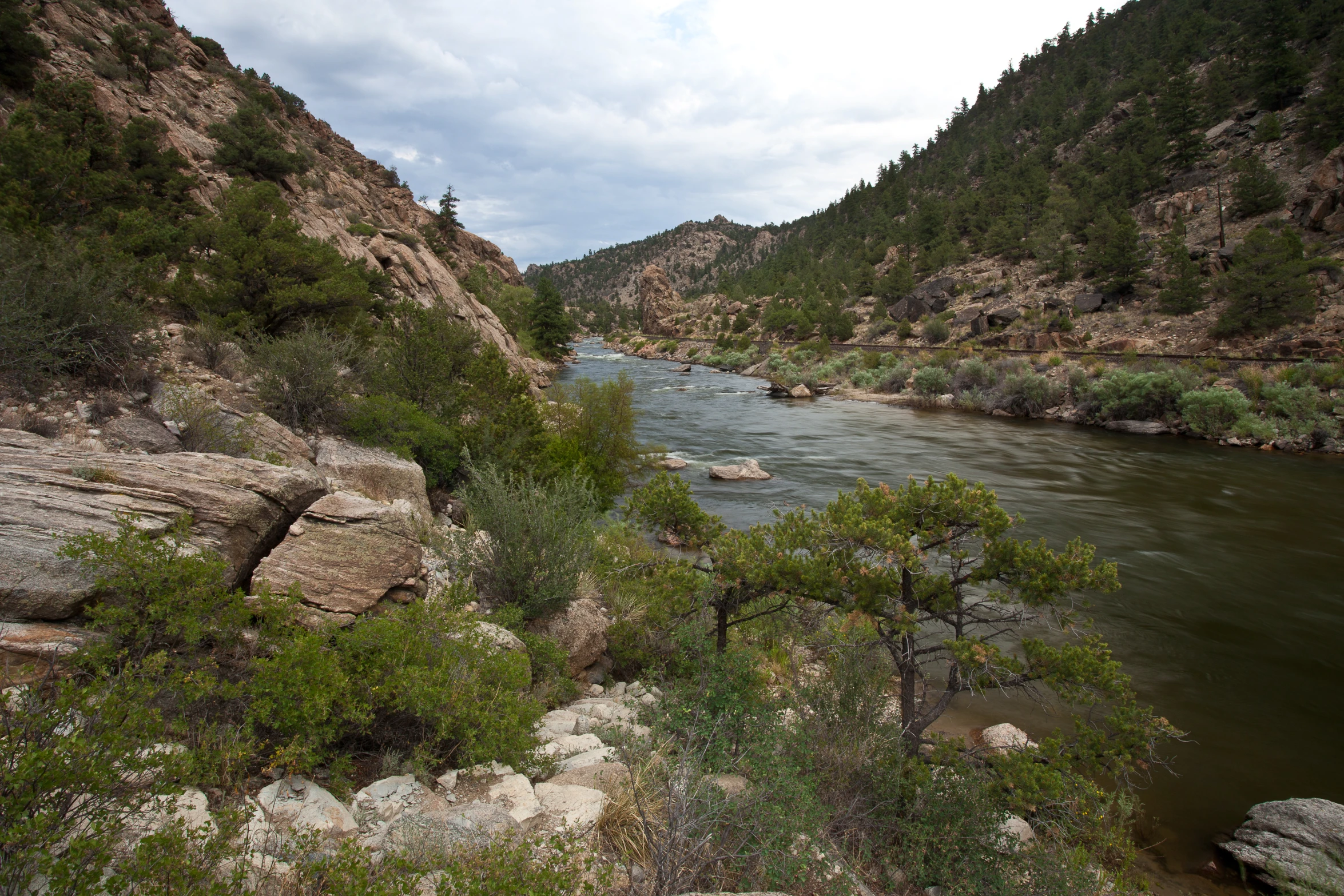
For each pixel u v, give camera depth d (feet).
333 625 15.08
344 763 12.57
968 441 110.52
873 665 24.34
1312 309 129.90
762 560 22.36
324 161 228.84
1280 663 35.94
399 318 50.39
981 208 333.42
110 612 11.68
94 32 130.82
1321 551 55.57
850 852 16.39
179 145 106.11
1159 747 28.09
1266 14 274.36
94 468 16.46
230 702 12.56
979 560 22.39
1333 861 19.30
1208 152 256.93
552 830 12.03
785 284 422.41
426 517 32.91
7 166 43.04
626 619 29.12
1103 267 214.07
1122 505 70.59
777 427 124.57
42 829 7.38
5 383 23.27
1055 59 594.65
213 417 27.76
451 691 14.35
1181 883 20.20
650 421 129.90
